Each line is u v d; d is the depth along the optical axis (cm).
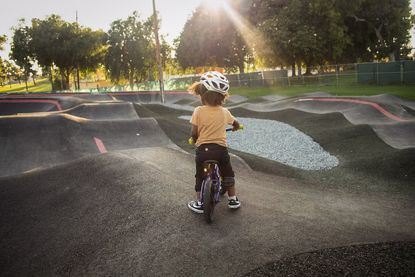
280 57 4162
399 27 4388
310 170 773
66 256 370
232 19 4700
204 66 5425
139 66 6800
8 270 359
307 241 351
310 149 962
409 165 680
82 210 486
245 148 1073
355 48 4928
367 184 641
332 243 345
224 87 374
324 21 4116
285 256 321
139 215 437
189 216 420
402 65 2727
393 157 729
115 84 7225
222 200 483
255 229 383
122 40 6662
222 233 374
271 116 1706
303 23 4097
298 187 622
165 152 808
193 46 5109
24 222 473
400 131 979
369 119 1283
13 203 545
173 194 501
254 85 4278
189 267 315
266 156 948
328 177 710
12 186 622
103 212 467
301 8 4119
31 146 1030
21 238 427
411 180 629
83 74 7419
